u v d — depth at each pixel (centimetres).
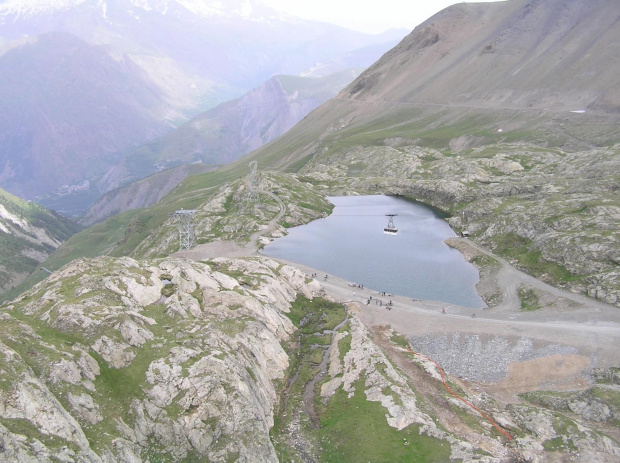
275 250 19688
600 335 10538
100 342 7706
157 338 8419
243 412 7212
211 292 11250
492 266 16075
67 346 7312
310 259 18488
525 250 16188
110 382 7188
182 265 11969
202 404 7131
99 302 8800
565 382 9475
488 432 7838
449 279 15962
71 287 9388
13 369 5984
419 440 7544
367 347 10188
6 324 7338
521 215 17962
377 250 19475
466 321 12112
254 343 9469
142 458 6316
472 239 19288
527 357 10275
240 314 10725
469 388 9612
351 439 7744
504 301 13475
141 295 9881
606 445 7362
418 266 17425
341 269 17250
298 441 7919
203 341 8481
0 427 5162
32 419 5544
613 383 9081
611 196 16862
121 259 11262
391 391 8650
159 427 6700
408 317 12556
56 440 5491
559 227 15888
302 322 12394
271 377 9519
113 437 6191
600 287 12312
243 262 14775
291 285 14275
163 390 7219
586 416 8331
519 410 8494
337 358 10319
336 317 12656
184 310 9850
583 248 13925
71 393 6481
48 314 8275
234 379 7644
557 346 10375
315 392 9406
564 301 12369
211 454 6656
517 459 7175
